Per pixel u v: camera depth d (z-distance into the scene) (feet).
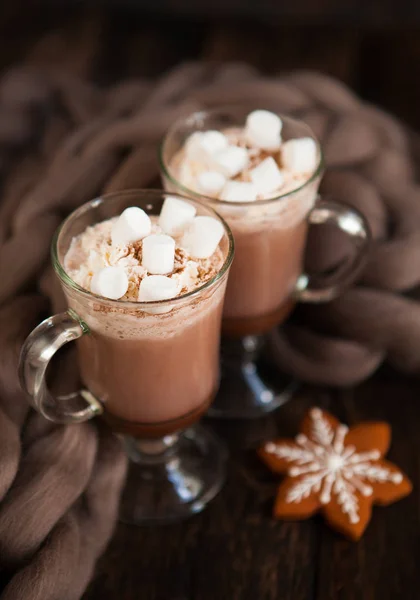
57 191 2.17
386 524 2.01
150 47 2.88
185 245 1.80
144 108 2.39
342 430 2.10
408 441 2.14
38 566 1.76
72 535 1.83
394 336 2.16
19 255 2.05
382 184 2.30
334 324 2.21
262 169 1.93
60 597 1.78
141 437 1.94
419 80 2.78
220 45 2.89
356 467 2.04
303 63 2.83
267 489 2.07
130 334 1.75
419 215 2.26
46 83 2.53
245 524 2.02
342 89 2.46
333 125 2.34
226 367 2.27
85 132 2.34
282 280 2.05
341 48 2.88
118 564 1.96
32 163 2.43
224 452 2.13
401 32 2.92
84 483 1.86
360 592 1.92
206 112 2.10
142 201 1.88
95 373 1.85
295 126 2.07
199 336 1.81
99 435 1.96
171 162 2.03
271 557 1.97
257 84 2.37
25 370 1.76
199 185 1.94
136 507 2.05
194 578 1.94
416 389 2.23
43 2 3.04
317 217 2.06
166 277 1.72
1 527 1.78
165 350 1.78
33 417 1.90
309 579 1.94
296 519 2.02
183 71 2.52
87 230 1.85
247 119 2.05
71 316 1.78
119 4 3.15
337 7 3.17
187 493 2.06
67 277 1.74
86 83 2.59
